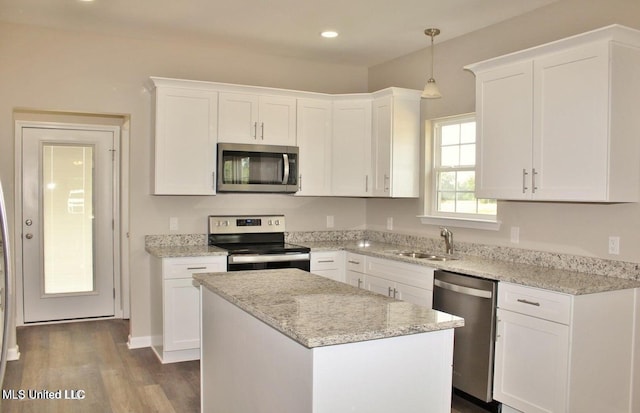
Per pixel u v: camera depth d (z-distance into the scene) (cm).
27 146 498
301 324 183
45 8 362
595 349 278
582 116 287
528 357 289
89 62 423
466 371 323
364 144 473
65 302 521
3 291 146
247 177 444
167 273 399
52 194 511
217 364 266
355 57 490
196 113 429
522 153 321
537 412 283
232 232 475
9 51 398
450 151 443
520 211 364
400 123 451
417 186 462
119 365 401
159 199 453
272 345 202
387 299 227
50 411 317
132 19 385
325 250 456
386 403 184
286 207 505
